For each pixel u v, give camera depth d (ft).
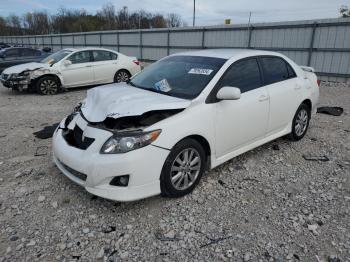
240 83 13.82
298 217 10.82
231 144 13.50
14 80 33.40
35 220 10.61
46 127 21.01
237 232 10.06
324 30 45.01
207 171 14.14
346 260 8.87
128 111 10.81
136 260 8.89
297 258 8.95
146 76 15.12
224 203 11.67
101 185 10.48
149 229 10.19
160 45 74.69
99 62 37.73
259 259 8.91
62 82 35.12
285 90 15.96
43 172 14.05
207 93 12.37
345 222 10.55
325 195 12.24
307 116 18.25
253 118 14.16
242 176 13.78
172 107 11.34
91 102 13.12
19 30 257.55
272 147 17.17
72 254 9.09
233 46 58.08
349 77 43.70
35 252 9.15
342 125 21.66
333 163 15.25
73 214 10.94
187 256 9.04
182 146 11.40
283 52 50.52
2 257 8.93
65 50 38.19
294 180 13.48
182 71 14.02
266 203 11.69
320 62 46.39
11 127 21.57
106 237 9.81
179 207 11.39
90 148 10.74
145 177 10.57
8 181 13.28
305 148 17.12
